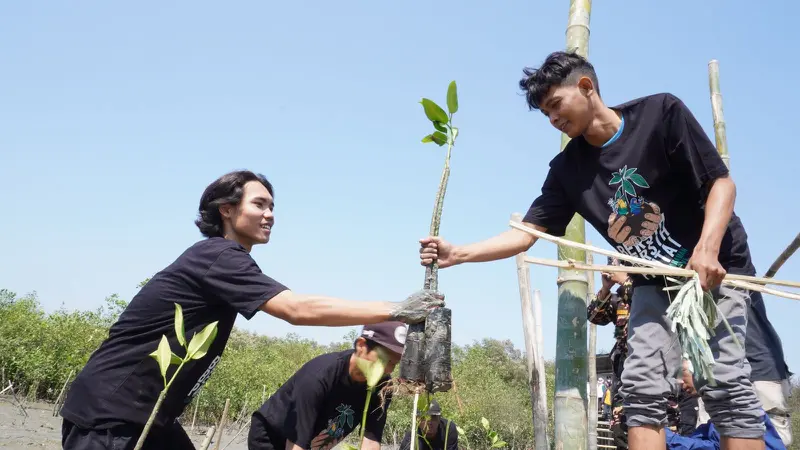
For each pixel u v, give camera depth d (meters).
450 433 5.82
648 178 2.81
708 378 2.39
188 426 11.55
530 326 3.99
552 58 2.88
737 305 2.72
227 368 14.35
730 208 2.61
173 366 2.53
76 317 14.20
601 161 2.93
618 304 4.14
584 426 3.34
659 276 2.82
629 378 2.73
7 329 12.82
